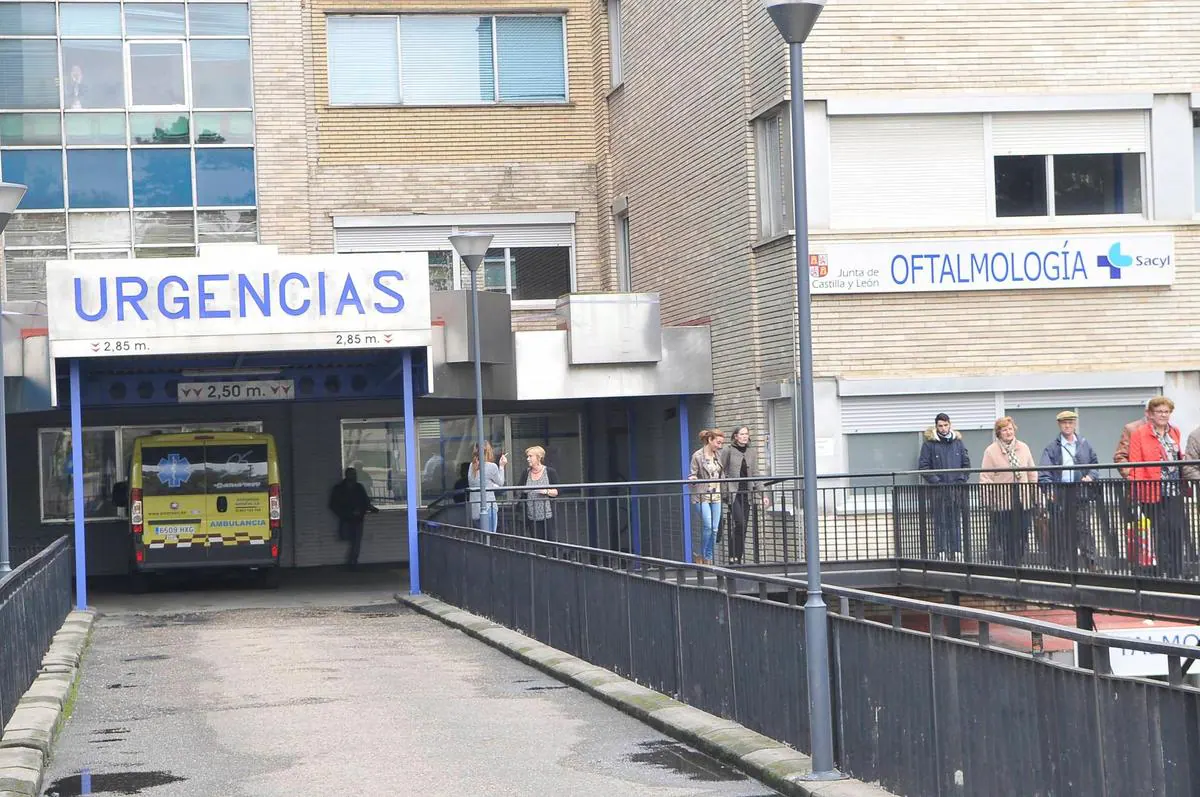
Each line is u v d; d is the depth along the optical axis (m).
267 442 26.23
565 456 31.44
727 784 9.35
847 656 9.09
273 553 26.08
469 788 9.35
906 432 21.48
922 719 8.12
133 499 25.84
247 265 21.44
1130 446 15.70
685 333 25.11
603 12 30.12
